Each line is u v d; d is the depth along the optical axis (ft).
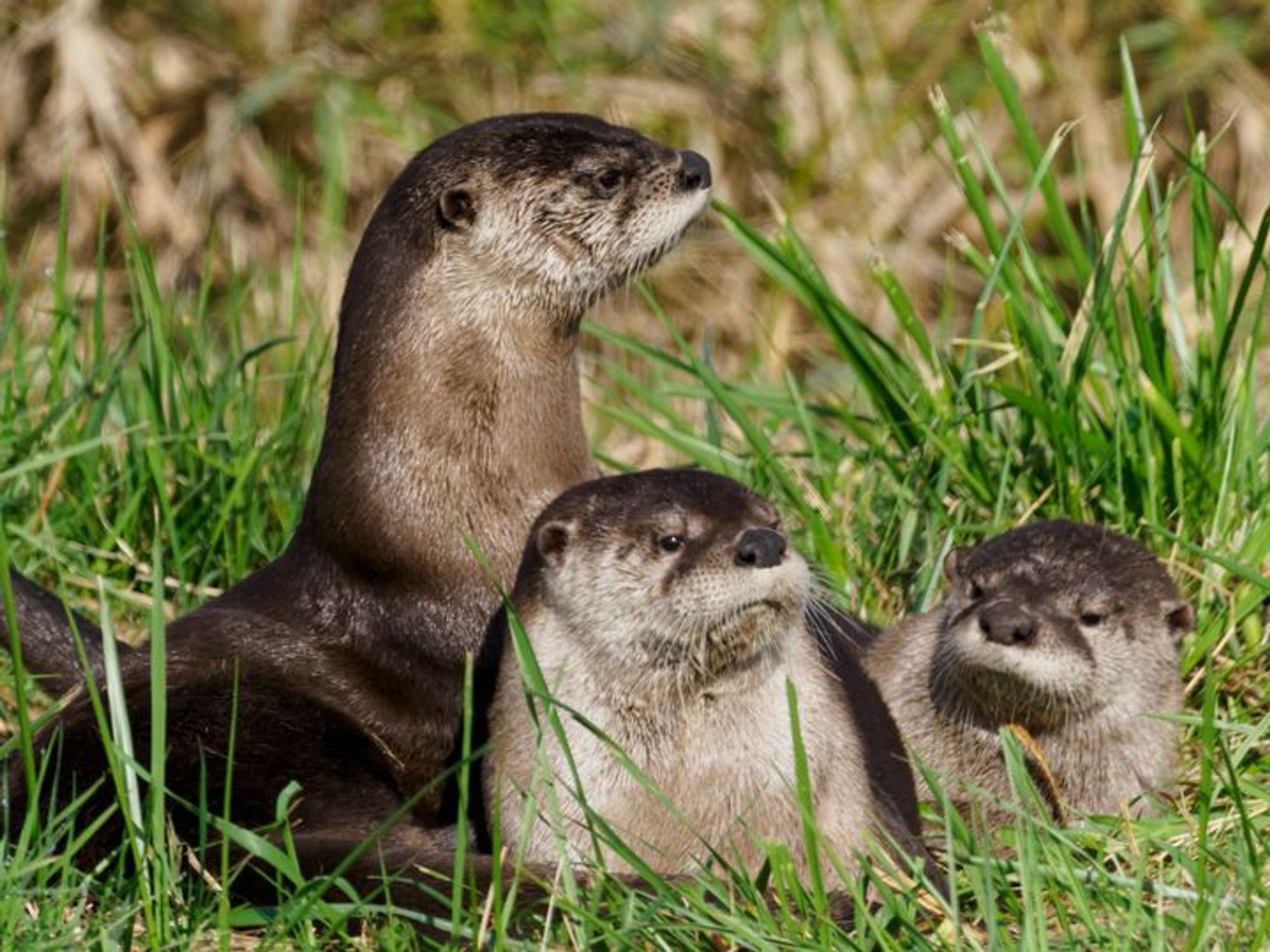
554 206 74.59
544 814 60.80
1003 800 64.03
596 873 56.75
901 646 72.08
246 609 73.41
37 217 137.59
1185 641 73.97
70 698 69.26
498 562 72.54
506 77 140.77
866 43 140.46
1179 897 56.65
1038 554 69.46
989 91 136.98
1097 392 83.66
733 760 61.46
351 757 68.90
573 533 62.95
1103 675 67.21
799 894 56.18
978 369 85.92
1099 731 68.18
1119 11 138.41
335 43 142.92
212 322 132.57
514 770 61.72
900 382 87.20
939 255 133.49
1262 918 54.34
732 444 100.42
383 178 138.21
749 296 133.90
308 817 66.80
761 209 137.59
